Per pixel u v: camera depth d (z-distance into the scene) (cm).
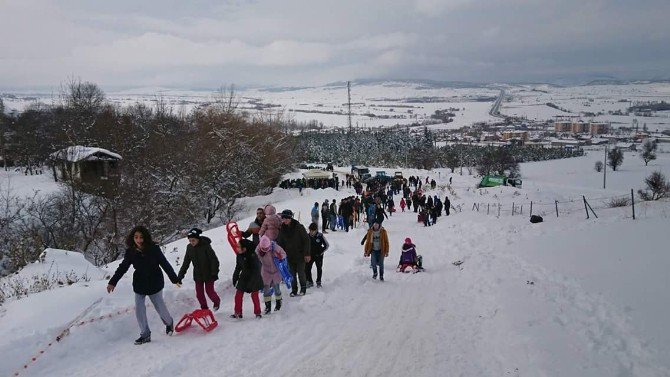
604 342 833
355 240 2162
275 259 1016
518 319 976
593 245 1656
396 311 1062
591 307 1020
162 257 831
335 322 963
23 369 698
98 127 5544
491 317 1012
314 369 740
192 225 3944
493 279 1358
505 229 2366
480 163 10212
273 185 5741
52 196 3400
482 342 867
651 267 1244
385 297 1187
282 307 1034
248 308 1032
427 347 840
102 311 863
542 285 1245
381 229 1377
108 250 2981
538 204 4125
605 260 1407
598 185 8506
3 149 5934
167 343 812
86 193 3500
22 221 2816
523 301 1107
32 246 1872
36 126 6066
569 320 958
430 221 2894
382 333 908
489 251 1862
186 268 930
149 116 7175
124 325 852
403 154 11631
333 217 2508
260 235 1152
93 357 753
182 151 4347
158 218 3616
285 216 1124
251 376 706
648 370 711
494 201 4338
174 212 3769
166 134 4788
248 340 838
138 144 4762
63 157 4016
